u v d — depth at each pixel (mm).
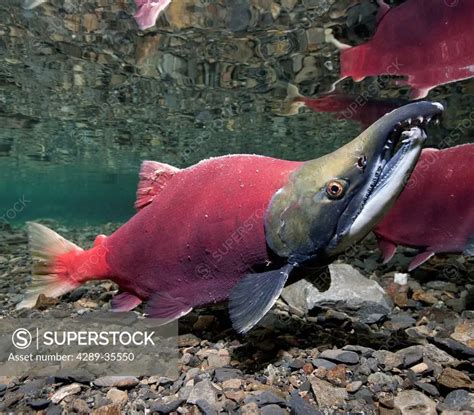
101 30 986
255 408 339
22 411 365
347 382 385
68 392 383
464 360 423
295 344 460
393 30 881
